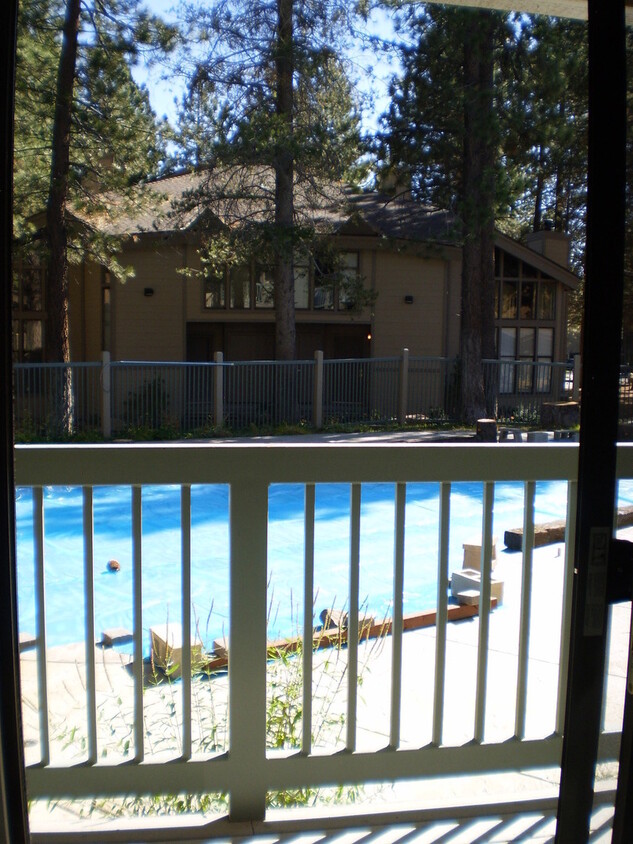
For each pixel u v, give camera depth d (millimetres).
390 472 2010
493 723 2709
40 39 12703
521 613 2145
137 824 1999
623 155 1204
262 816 2029
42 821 2041
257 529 1963
